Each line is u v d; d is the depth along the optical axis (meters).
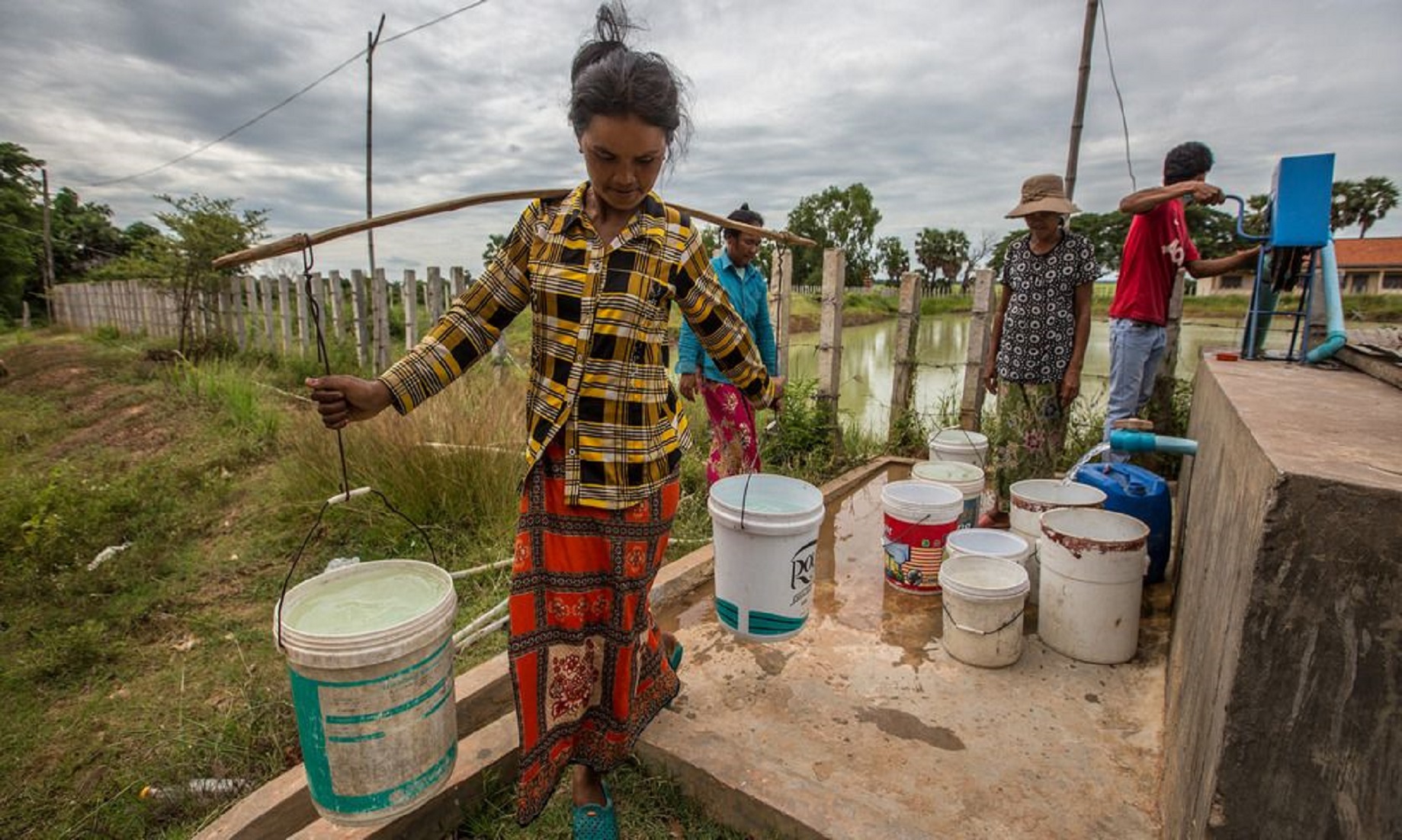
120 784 2.47
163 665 3.21
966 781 2.06
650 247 1.68
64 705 2.94
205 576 4.03
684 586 3.41
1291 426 1.52
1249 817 1.22
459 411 5.06
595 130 1.48
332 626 1.73
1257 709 1.19
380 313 9.45
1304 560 1.12
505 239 1.77
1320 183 2.77
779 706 2.43
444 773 1.83
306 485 4.72
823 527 4.18
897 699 2.46
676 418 1.86
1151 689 2.51
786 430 5.48
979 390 5.40
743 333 1.93
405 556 4.01
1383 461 1.20
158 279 12.34
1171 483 4.78
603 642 1.83
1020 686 2.54
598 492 1.68
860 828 1.87
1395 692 1.09
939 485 3.38
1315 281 2.85
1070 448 5.25
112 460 6.62
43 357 14.74
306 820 2.13
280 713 2.71
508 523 4.18
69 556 4.23
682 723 2.32
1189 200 3.48
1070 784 2.04
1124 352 4.16
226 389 8.04
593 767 1.90
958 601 2.65
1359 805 1.14
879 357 9.10
